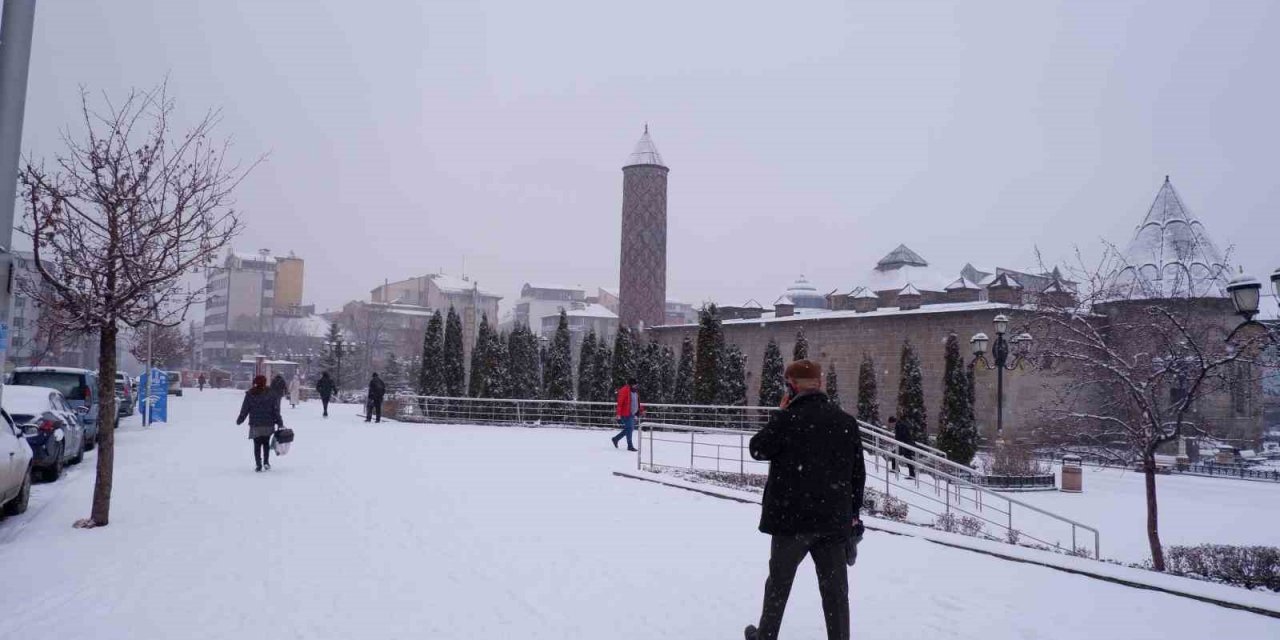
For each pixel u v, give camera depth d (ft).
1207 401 107.34
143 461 55.72
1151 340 55.88
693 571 26.09
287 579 24.41
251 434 50.62
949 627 20.13
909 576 25.34
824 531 16.62
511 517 35.68
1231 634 19.67
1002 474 80.23
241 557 27.32
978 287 152.15
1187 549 39.93
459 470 52.80
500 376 119.85
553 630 19.75
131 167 34.45
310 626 19.80
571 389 119.65
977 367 121.90
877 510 46.24
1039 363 84.12
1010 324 118.42
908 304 145.79
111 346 33.71
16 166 27.25
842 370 143.84
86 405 65.51
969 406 90.63
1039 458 96.84
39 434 44.68
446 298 396.37
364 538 30.73
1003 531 54.08
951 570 26.17
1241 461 113.70
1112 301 68.44
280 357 341.00
